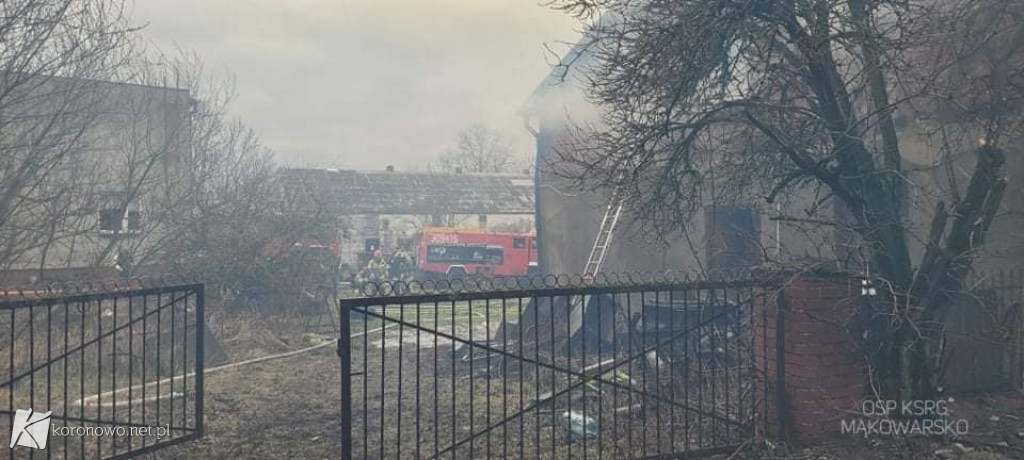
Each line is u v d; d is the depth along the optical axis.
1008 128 5.52
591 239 14.74
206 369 9.60
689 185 5.65
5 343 7.57
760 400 5.10
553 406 4.41
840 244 5.46
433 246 29.59
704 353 6.86
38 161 9.41
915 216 7.31
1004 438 4.96
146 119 13.69
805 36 4.84
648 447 5.06
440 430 5.98
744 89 5.38
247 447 5.50
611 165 5.31
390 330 13.83
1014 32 5.61
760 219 8.38
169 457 5.19
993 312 6.24
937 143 6.73
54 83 9.70
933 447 4.77
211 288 12.54
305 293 14.54
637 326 9.50
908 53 5.24
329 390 8.06
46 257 11.48
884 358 5.12
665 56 4.90
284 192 15.85
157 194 13.12
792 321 4.91
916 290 5.13
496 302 19.02
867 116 5.02
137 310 10.55
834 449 4.71
